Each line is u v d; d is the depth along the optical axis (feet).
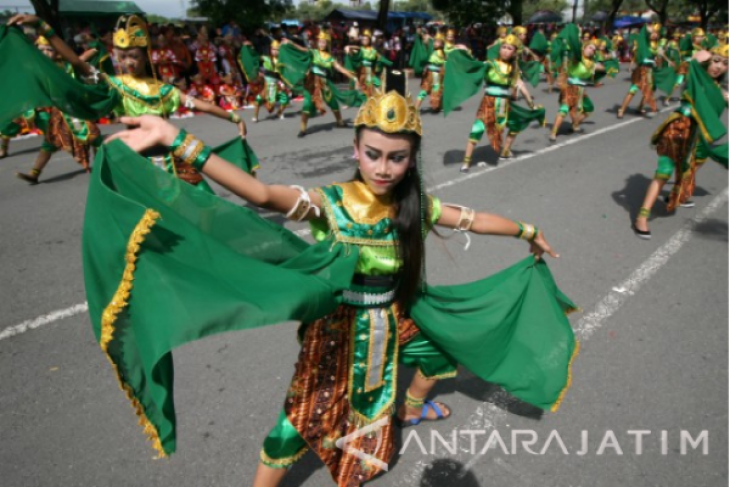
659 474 7.71
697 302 12.35
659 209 18.70
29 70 11.22
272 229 5.67
